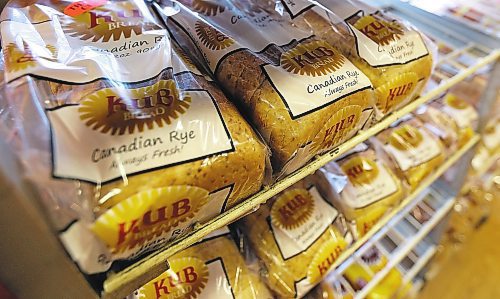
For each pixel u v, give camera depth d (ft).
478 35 1.46
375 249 1.65
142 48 0.79
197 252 1.06
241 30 0.94
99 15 0.84
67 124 0.61
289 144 0.80
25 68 0.70
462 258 2.23
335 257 1.20
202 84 0.78
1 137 0.51
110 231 0.60
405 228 1.74
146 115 0.66
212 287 1.03
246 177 0.74
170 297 0.98
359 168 1.34
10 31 0.78
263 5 1.03
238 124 0.73
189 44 0.94
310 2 1.03
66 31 0.80
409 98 1.08
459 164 1.75
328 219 1.21
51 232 0.54
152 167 0.63
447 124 1.58
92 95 0.66
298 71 0.84
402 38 1.02
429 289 2.09
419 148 1.47
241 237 1.18
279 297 1.14
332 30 0.99
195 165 0.66
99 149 0.61
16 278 0.55
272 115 0.80
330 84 0.85
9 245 0.51
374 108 0.97
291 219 1.17
